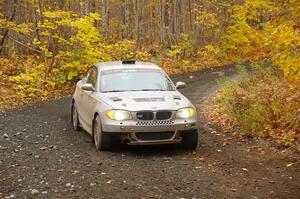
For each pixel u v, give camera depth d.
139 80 10.00
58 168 7.81
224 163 8.09
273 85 12.03
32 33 24.66
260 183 6.89
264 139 9.67
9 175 7.45
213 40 34.19
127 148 9.30
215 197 6.23
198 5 33.78
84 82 11.21
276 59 9.12
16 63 22.14
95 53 20.67
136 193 6.42
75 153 8.88
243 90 12.89
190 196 6.27
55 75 20.64
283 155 8.50
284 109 10.50
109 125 8.62
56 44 21.05
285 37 8.48
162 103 8.82
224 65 30.41
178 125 8.65
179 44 32.22
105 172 7.51
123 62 10.79
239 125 10.70
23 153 8.95
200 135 10.68
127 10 34.25
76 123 11.32
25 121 12.69
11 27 22.03
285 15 9.05
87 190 6.59
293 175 7.30
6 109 15.34
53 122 12.55
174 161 8.24
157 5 37.03
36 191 6.55
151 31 37.16
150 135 8.64
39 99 17.89
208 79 22.94
